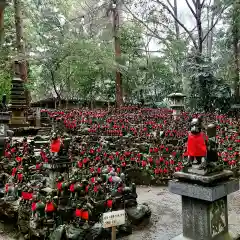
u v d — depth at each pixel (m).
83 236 8.71
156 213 11.65
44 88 43.72
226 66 36.97
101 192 10.38
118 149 19.77
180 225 10.47
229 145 20.00
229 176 5.33
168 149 19.95
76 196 10.10
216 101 37.19
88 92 42.19
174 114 32.53
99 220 9.59
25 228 9.57
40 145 21.33
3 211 10.45
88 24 40.22
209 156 5.26
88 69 37.91
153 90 49.34
